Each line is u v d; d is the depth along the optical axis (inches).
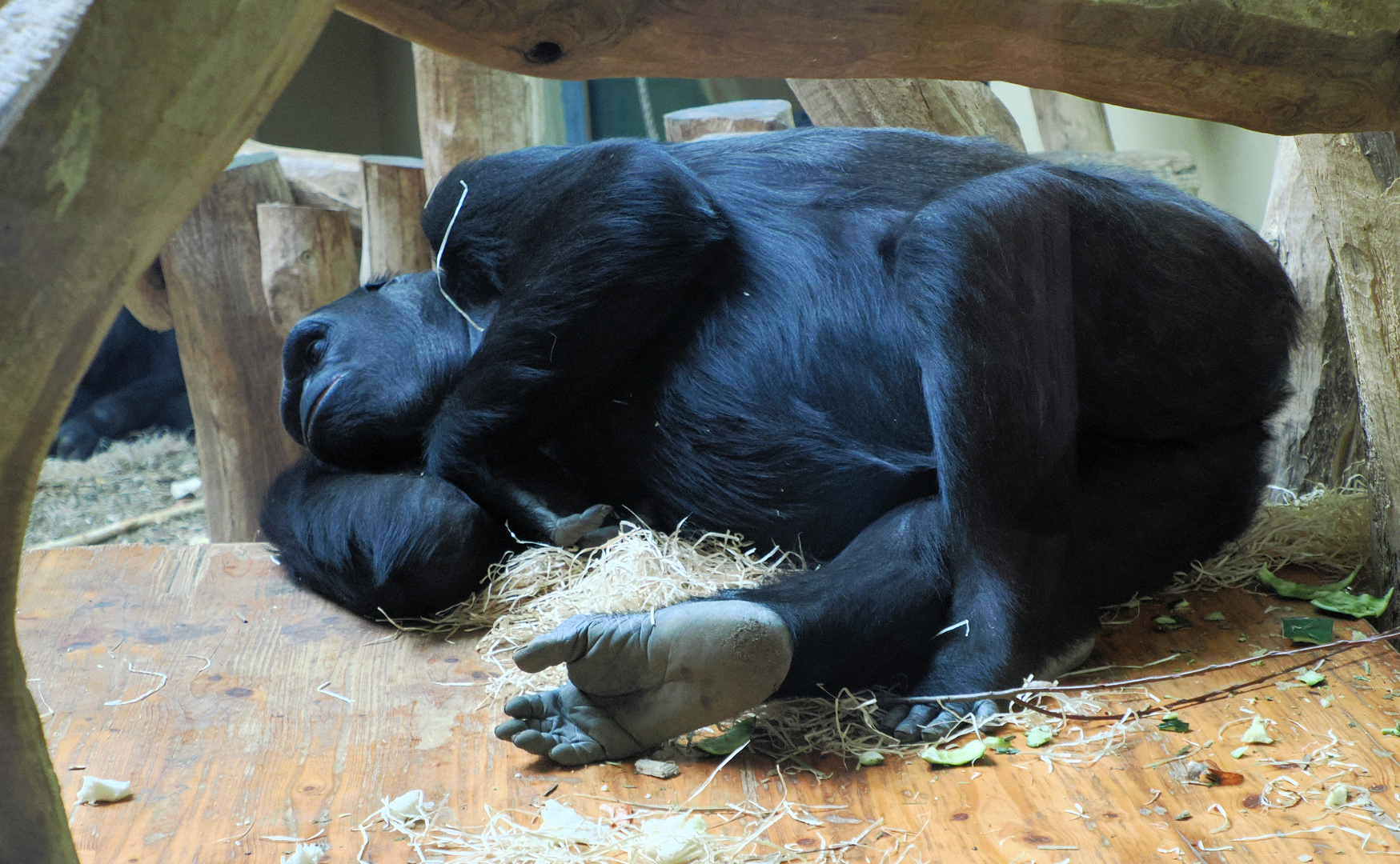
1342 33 85.2
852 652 95.5
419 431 133.9
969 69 78.1
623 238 114.3
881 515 112.2
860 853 78.7
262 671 114.0
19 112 37.5
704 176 123.2
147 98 39.6
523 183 126.6
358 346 135.9
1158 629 114.4
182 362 186.4
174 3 38.9
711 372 118.5
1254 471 121.8
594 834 81.7
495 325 121.9
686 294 118.8
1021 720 95.3
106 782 89.9
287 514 138.2
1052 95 172.4
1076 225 102.5
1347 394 152.3
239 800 89.6
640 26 63.9
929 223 101.8
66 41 37.6
